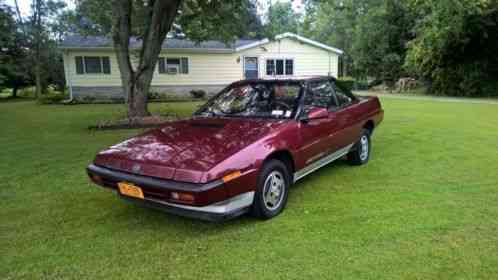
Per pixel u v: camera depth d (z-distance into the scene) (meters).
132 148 2.99
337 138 3.93
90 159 5.17
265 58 19.41
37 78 23.61
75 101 15.62
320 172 4.35
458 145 5.69
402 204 3.24
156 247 2.55
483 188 3.63
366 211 3.10
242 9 10.58
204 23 10.95
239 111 3.72
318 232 2.72
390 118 9.01
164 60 17.73
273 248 2.49
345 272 2.18
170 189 2.45
